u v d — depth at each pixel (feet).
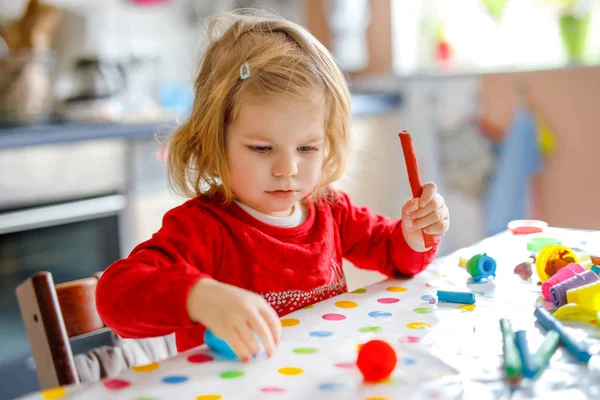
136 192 7.23
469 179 8.99
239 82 2.83
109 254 7.09
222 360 2.06
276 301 3.03
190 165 3.19
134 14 9.00
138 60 9.00
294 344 2.18
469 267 2.92
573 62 8.55
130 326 2.31
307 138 2.83
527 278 2.91
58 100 8.32
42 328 2.56
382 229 3.38
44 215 6.51
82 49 8.57
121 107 8.66
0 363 6.35
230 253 2.99
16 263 6.40
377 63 10.14
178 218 2.93
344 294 2.73
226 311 2.04
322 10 10.36
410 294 2.72
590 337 2.16
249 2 9.71
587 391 1.81
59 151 6.60
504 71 8.55
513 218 8.41
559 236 3.62
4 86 7.32
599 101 7.94
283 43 2.97
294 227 3.17
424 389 1.84
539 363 1.92
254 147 2.81
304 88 2.82
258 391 1.85
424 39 9.96
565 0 8.78
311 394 1.83
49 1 8.25
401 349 2.12
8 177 6.27
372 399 1.79
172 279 2.23
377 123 9.25
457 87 8.98
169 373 1.97
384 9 9.95
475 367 1.97
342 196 3.57
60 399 1.82
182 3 9.41
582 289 2.43
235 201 3.11
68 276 6.81
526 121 8.29
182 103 8.75
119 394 1.84
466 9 9.59
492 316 2.41
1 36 7.72
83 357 2.93
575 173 8.21
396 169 9.69
